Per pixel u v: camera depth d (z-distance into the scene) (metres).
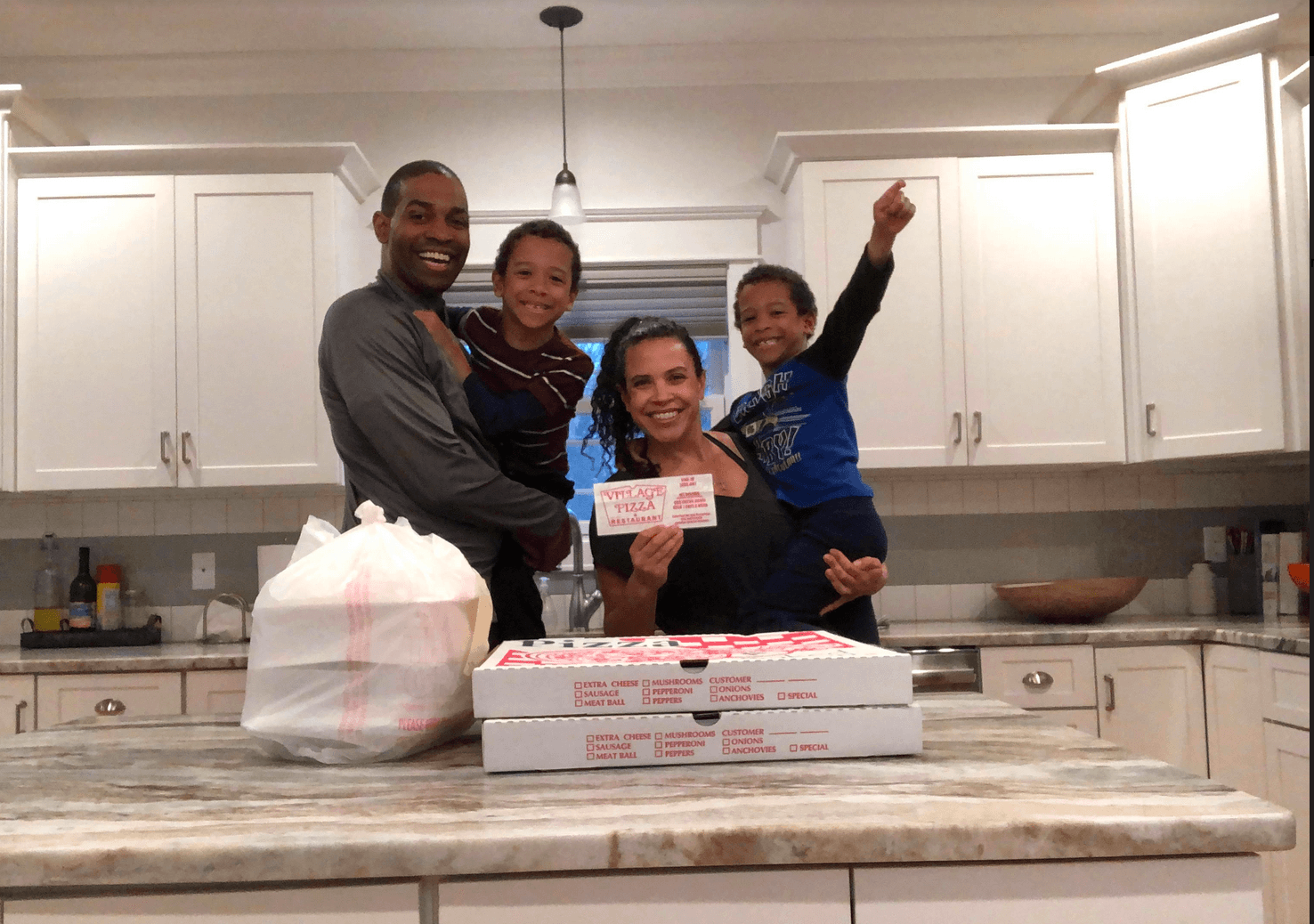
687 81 3.65
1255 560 3.43
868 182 3.27
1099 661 2.87
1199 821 0.69
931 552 3.57
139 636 3.28
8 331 3.17
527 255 1.62
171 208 3.21
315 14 3.31
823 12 3.38
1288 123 3.03
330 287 3.21
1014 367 3.24
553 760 0.88
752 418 1.82
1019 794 0.76
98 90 3.59
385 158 3.61
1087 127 3.25
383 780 0.87
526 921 0.69
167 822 0.74
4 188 3.17
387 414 1.56
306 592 0.94
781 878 0.69
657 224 3.62
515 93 3.65
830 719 0.89
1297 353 2.98
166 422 3.17
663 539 1.31
